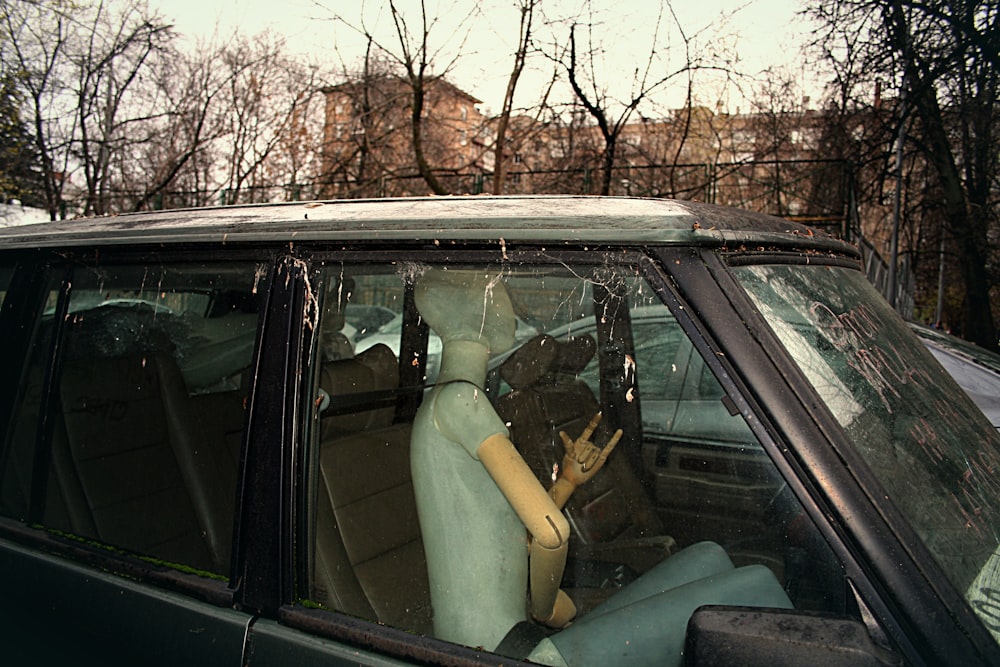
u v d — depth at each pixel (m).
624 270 1.21
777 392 1.11
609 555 1.45
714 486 1.32
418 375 1.69
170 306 1.75
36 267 1.79
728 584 1.18
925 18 11.26
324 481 1.46
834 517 1.05
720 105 13.55
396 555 1.51
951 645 0.96
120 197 14.97
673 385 1.40
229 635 1.29
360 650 1.20
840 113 12.80
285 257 1.41
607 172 11.61
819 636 0.95
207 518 1.72
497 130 12.06
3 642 1.59
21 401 1.76
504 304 1.36
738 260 1.25
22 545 1.64
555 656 1.24
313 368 1.37
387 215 1.41
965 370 4.59
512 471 1.35
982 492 1.29
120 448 1.76
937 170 13.59
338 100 15.05
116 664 1.41
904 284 16.11
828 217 13.17
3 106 11.69
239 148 15.45
